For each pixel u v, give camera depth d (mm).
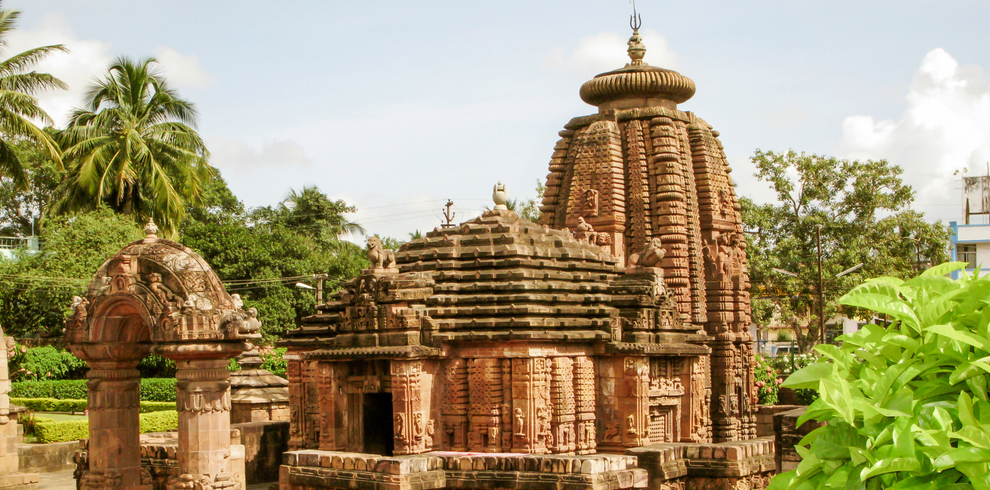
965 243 64125
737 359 34656
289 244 72625
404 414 23281
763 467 23938
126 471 25234
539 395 23422
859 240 59594
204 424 23016
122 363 25297
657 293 26844
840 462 7574
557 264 25875
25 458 35938
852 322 69562
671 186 33250
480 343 23719
